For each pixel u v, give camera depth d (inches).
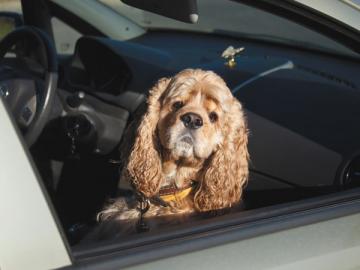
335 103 113.4
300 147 109.7
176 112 103.7
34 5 132.6
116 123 121.0
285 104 115.1
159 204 107.3
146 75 121.9
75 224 116.0
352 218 70.2
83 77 125.5
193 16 79.4
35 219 53.1
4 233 51.6
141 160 107.8
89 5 149.4
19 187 53.2
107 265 56.4
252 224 67.2
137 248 60.1
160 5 81.5
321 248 65.8
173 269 58.4
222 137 106.6
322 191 106.0
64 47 146.4
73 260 55.0
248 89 118.9
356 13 81.8
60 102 118.8
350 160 104.5
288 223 67.6
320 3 81.4
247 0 86.6
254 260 62.2
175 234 64.3
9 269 51.2
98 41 123.4
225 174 106.9
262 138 112.8
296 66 124.5
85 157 123.0
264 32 136.5
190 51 137.6
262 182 113.3
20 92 102.0
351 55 124.5
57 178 124.0
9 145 54.1
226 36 145.0
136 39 150.4
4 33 131.4
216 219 69.7
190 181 107.7
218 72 123.4
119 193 121.4
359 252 68.1
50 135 120.0
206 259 60.5
